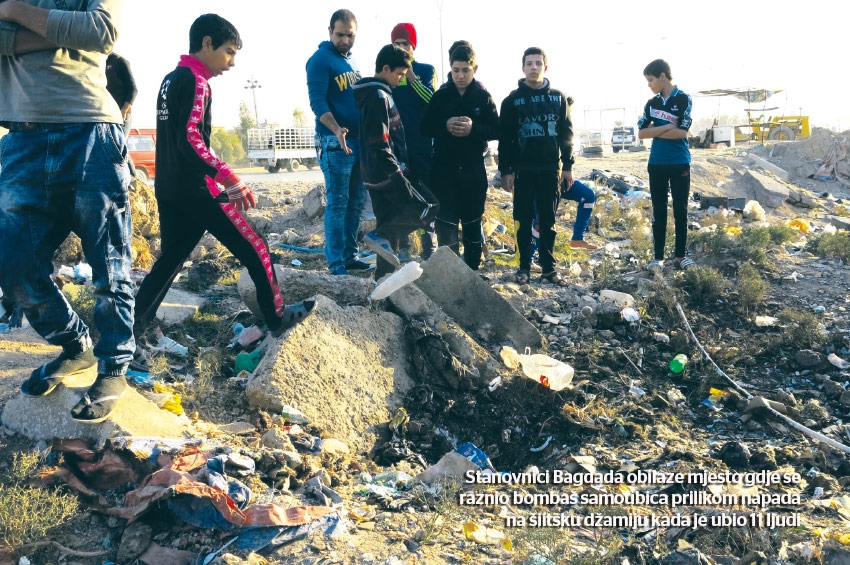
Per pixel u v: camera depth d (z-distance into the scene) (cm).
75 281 568
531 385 477
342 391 427
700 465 412
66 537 289
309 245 780
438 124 577
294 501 318
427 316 517
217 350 478
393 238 532
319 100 547
